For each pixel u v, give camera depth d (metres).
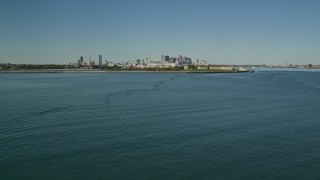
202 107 58.62
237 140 33.75
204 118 46.59
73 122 42.75
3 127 39.25
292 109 57.72
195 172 24.42
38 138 33.75
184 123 42.44
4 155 27.89
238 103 65.50
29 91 90.69
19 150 29.36
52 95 79.00
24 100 67.88
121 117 46.75
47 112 51.25
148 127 39.59
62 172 24.20
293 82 148.88
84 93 84.69
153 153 28.80
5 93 84.31
